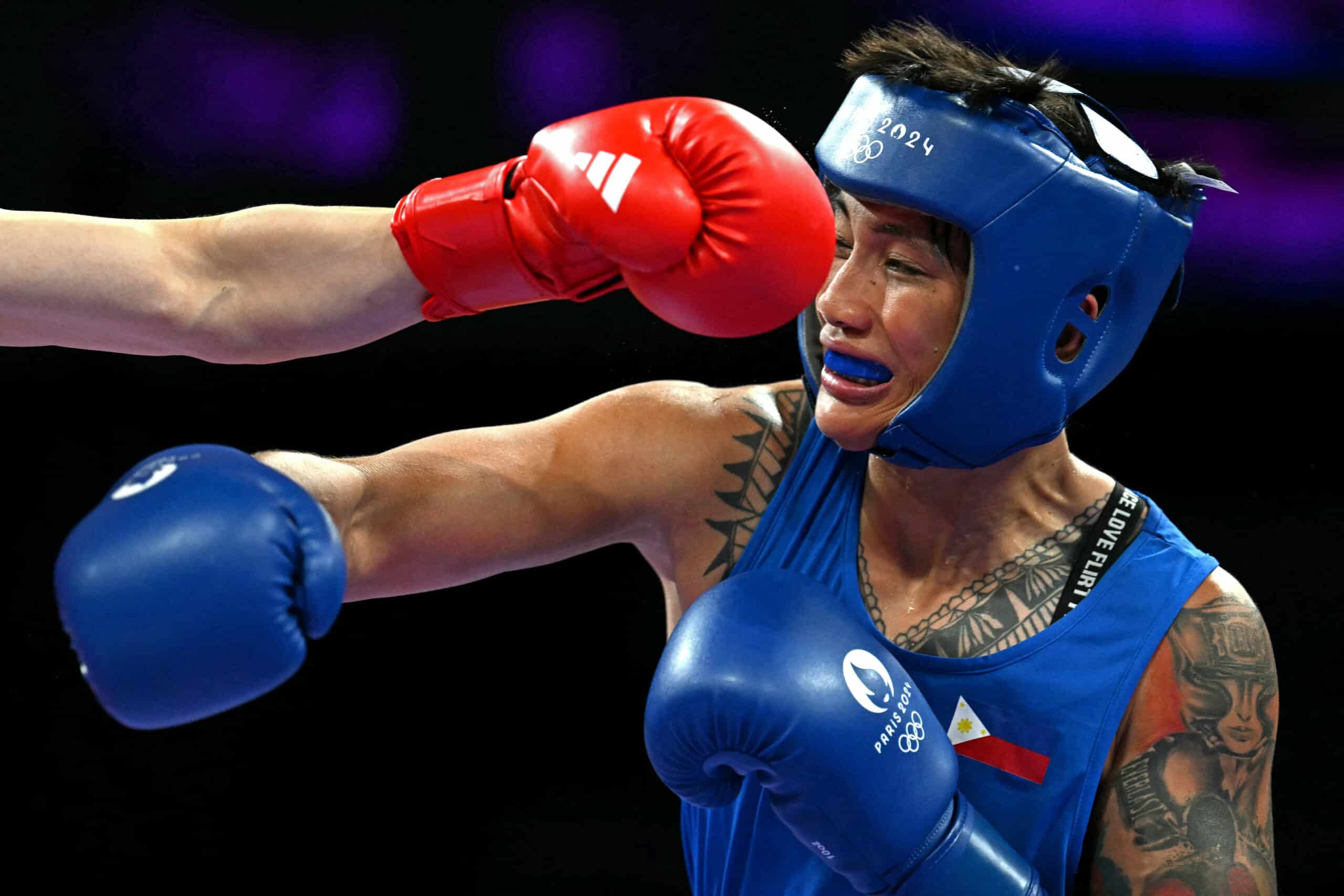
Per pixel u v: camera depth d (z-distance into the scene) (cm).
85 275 291
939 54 318
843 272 325
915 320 316
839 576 361
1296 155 1038
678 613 386
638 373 1002
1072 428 387
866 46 334
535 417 982
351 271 298
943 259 315
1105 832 341
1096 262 312
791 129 1011
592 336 1002
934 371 320
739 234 275
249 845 711
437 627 868
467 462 360
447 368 1006
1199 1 1023
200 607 248
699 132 281
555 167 281
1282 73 1027
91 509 879
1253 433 986
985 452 326
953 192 302
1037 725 342
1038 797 342
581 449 370
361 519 343
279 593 256
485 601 891
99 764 757
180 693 250
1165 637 345
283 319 301
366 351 1005
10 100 981
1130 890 334
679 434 374
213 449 276
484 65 1005
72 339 304
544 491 361
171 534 252
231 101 995
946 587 358
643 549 389
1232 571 864
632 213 272
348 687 820
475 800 745
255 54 995
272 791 747
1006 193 301
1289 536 893
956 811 329
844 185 316
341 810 736
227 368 984
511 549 359
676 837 723
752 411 380
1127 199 313
